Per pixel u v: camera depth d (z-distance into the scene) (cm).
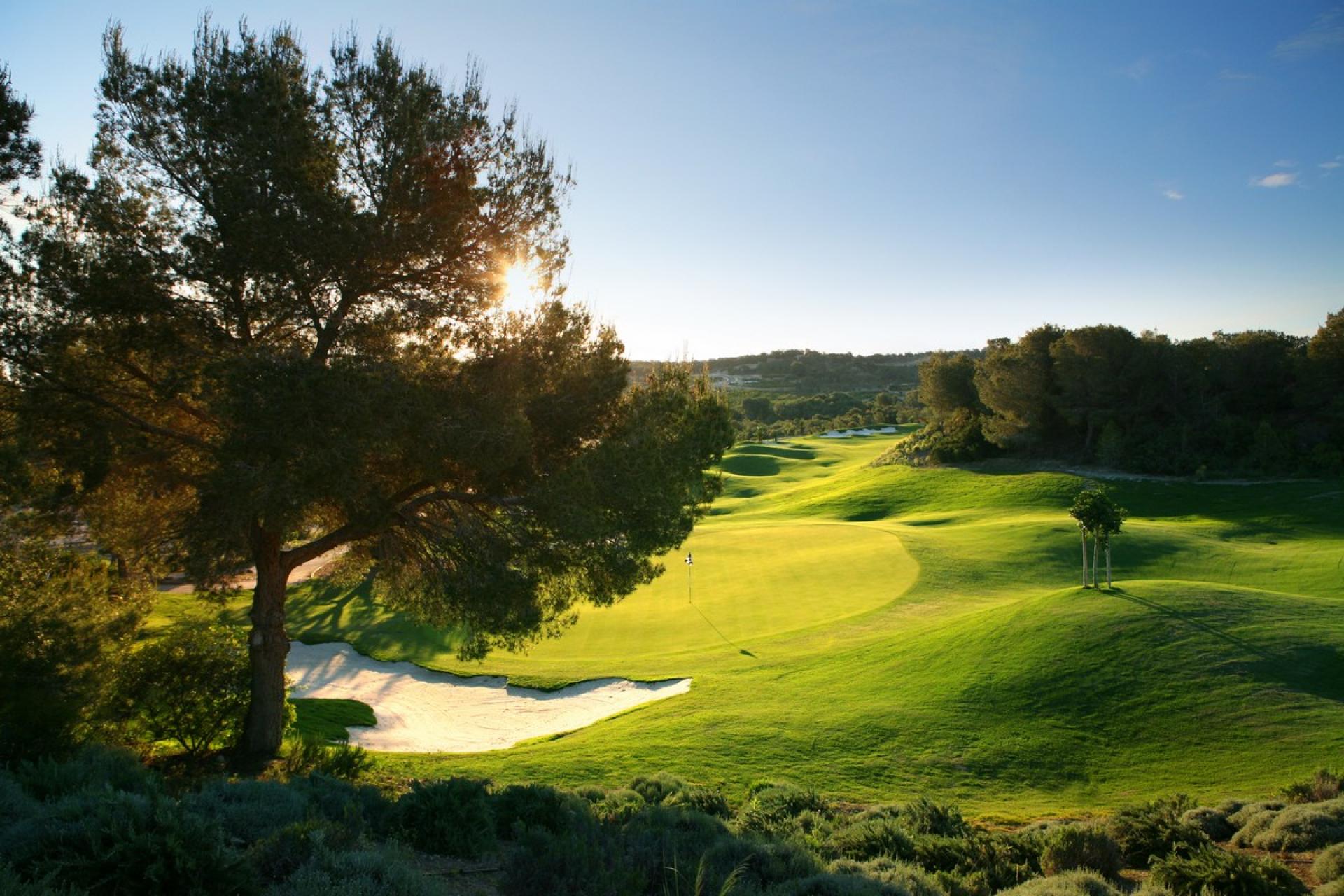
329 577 2047
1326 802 1388
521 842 793
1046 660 2561
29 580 1348
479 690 3030
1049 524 5288
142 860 564
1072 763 2053
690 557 5066
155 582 1669
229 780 962
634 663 3256
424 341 1487
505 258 1523
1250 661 2409
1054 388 7769
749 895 742
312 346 1470
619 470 1467
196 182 1355
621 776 1908
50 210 1330
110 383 1408
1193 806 1634
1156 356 7119
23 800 726
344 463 1241
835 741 2205
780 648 3309
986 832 1411
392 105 1398
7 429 1333
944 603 3831
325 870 609
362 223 1341
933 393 9156
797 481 10169
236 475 1189
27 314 1302
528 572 1505
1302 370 6681
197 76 1327
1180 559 4466
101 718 1304
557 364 1555
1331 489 5806
